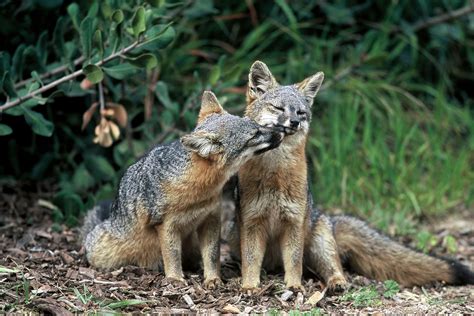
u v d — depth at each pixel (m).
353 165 15.22
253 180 10.23
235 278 10.75
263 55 16.45
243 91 13.70
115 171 14.34
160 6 11.82
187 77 15.68
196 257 11.15
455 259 11.95
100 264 10.73
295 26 15.67
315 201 14.70
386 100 16.50
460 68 17.94
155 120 14.12
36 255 10.98
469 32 17.69
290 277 10.34
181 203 9.98
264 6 16.64
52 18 13.47
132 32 11.36
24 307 8.88
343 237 11.55
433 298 10.57
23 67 12.35
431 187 15.47
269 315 9.06
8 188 13.81
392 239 11.64
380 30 17.03
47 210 13.30
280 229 10.48
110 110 12.31
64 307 8.93
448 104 16.97
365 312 9.62
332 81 15.63
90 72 11.09
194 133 9.68
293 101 10.30
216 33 16.64
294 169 10.21
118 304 9.06
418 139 16.27
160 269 10.80
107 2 11.91
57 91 11.63
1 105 12.24
